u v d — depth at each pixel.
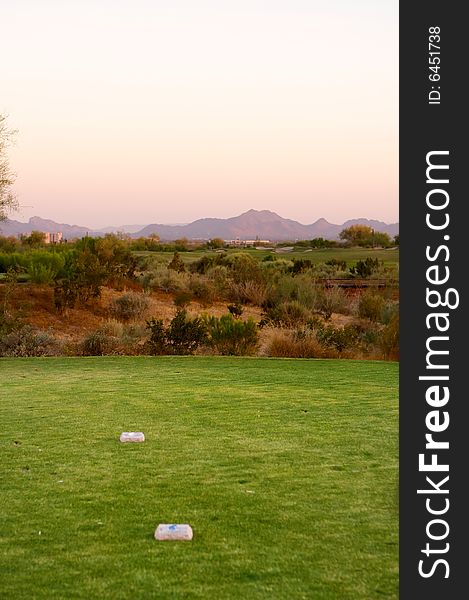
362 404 12.52
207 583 5.40
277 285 38.62
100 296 34.25
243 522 6.68
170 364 18.09
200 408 12.23
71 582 5.43
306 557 5.89
